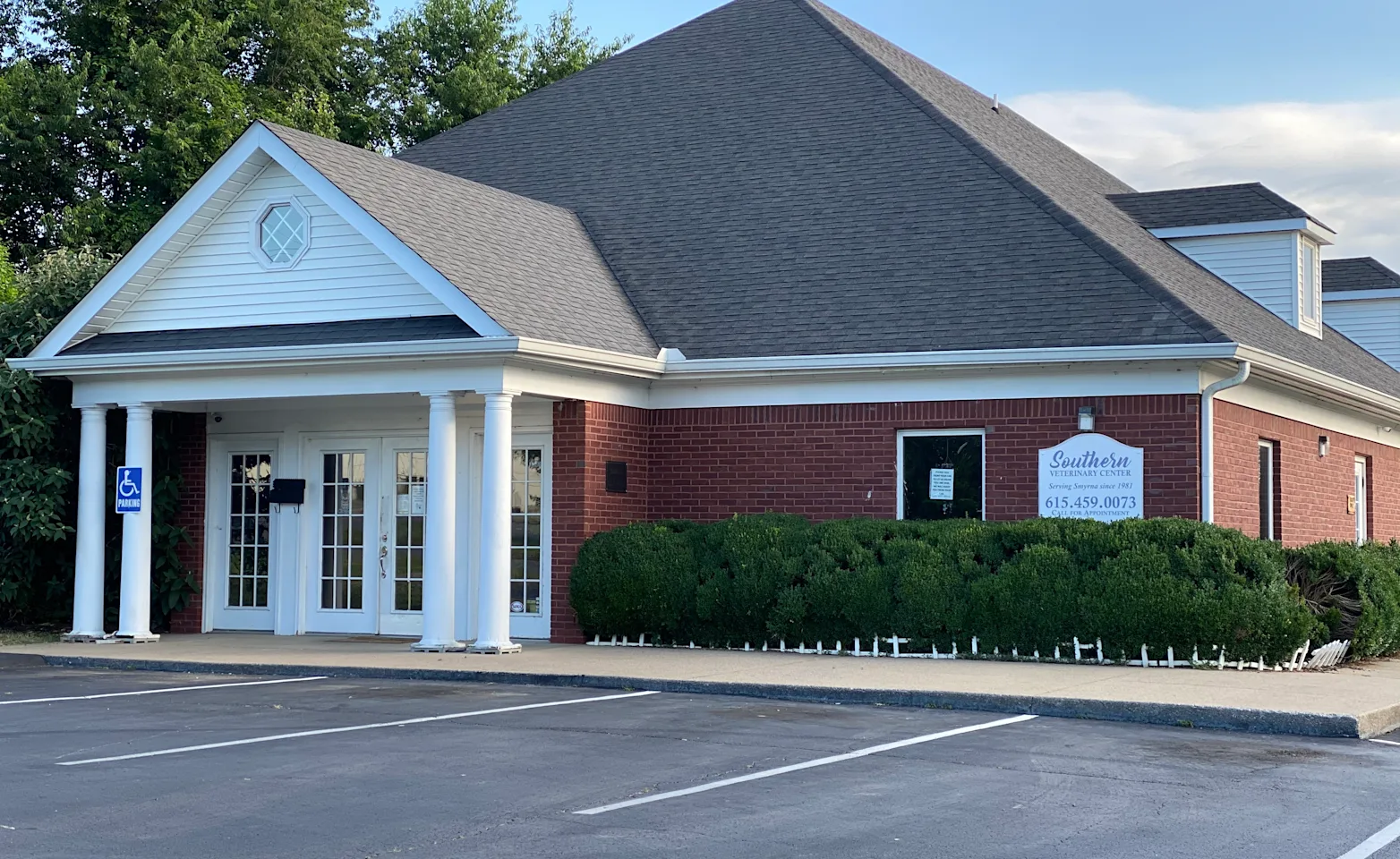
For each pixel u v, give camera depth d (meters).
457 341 16.00
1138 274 17.22
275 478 20.12
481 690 13.83
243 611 20.31
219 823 7.91
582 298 18.50
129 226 32.88
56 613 20.08
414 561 19.39
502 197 20.34
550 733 11.00
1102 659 14.97
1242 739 10.88
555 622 17.66
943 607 15.62
